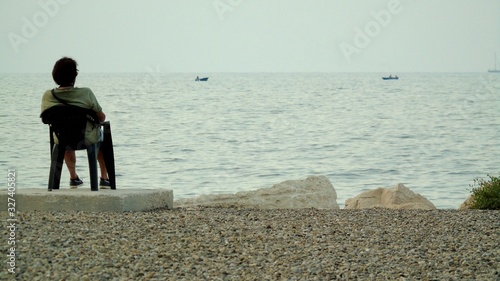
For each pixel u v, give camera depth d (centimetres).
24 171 3966
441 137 7194
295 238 1240
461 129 8244
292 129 8044
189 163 4784
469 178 4200
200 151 5594
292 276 993
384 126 8662
